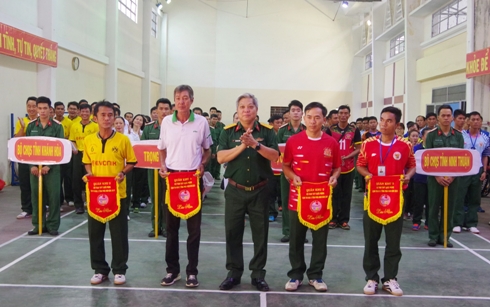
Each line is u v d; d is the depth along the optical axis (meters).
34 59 8.62
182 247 4.78
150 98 16.91
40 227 5.14
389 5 15.31
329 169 3.51
